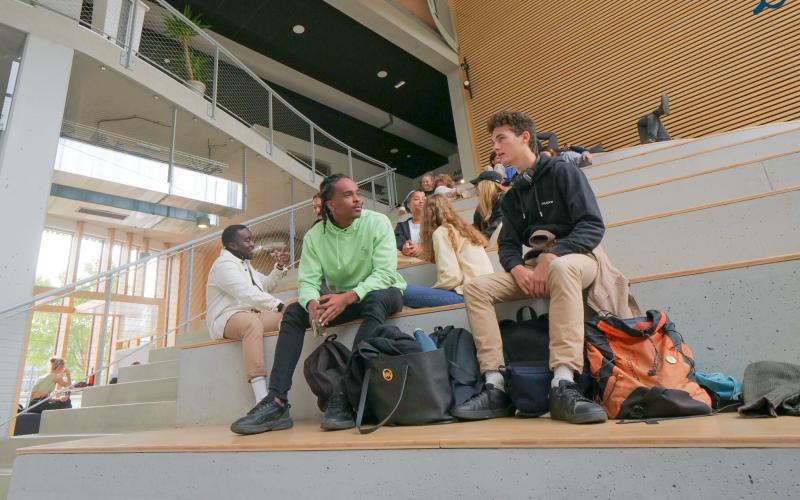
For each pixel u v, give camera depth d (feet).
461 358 4.99
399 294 6.08
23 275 10.69
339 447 3.71
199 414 7.00
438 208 7.48
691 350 4.66
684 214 6.62
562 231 5.17
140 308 16.46
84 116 15.65
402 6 24.62
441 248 7.15
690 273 4.79
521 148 5.59
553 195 5.24
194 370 7.18
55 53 12.29
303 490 3.77
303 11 23.62
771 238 6.05
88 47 12.94
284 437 4.49
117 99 14.87
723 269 4.66
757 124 16.43
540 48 22.66
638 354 4.16
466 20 25.90
